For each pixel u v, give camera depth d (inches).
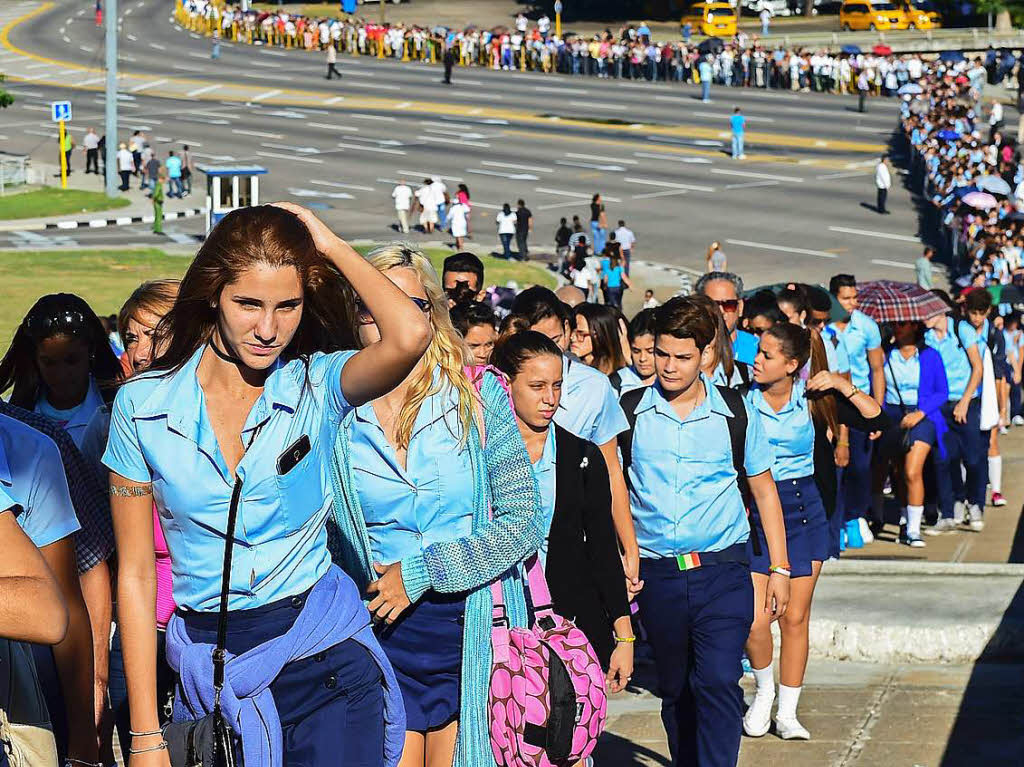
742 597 312.8
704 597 310.5
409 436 226.8
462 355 230.7
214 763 184.9
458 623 231.9
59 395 279.7
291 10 5231.3
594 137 3080.7
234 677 183.6
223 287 174.1
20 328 274.4
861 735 358.0
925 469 688.4
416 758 233.1
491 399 235.8
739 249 2170.3
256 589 184.4
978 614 422.6
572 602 275.6
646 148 2967.5
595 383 291.6
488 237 2268.7
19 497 199.3
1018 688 385.7
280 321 176.1
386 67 4097.0
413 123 3238.2
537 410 271.0
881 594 449.1
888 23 4517.7
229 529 181.8
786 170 2758.4
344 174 2714.1
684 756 323.3
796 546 369.7
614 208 2447.1
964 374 669.3
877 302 642.2
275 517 183.8
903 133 3002.0
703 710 312.8
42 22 5073.8
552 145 2992.1
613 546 278.5
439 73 3978.8
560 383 274.1
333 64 3853.3
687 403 312.8
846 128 3193.9
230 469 182.2
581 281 1895.9
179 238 2208.4
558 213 2421.3
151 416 181.0
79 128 3181.6
